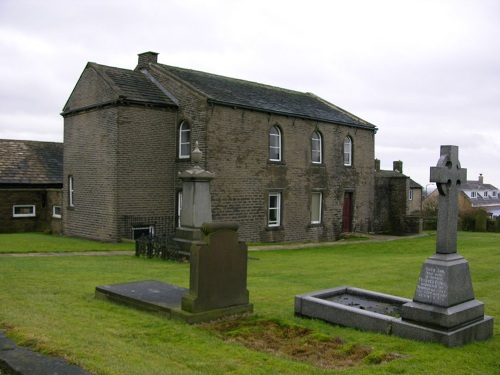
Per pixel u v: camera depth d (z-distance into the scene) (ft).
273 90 103.81
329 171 99.91
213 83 88.58
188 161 79.25
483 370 20.89
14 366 17.58
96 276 41.86
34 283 36.29
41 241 74.38
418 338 24.72
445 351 22.97
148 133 78.69
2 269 42.68
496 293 39.04
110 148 76.64
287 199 91.35
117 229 75.46
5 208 97.35
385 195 115.24
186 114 80.07
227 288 28.25
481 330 25.36
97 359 18.85
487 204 257.75
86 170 82.23
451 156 25.53
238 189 82.17
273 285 41.88
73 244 71.05
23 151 106.42
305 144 94.63
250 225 84.53
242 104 81.30
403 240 94.43
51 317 25.71
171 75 82.12
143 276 43.75
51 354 18.92
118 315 27.86
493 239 91.50
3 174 98.63
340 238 101.45
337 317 27.71
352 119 107.24
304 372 19.80
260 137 85.56
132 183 77.10
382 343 24.14
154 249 58.70
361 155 108.17
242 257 28.94
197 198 56.59
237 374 19.17
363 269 53.93
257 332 25.64
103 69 81.35
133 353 20.61
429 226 123.24
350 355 22.57
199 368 19.66
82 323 25.13
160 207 80.33
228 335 25.17
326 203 99.55
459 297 25.12
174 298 29.94
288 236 91.66
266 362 20.84
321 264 58.49
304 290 39.17
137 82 82.64
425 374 20.03
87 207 82.07
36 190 100.27
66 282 37.70
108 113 77.20
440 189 25.35
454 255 25.49
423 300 25.20
